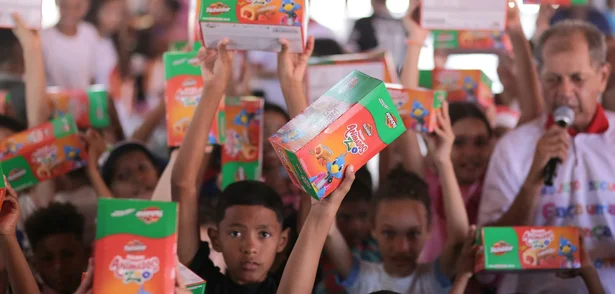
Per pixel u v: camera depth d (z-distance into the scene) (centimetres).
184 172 227
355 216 280
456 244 252
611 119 274
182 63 248
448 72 296
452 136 259
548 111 274
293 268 181
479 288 264
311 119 184
